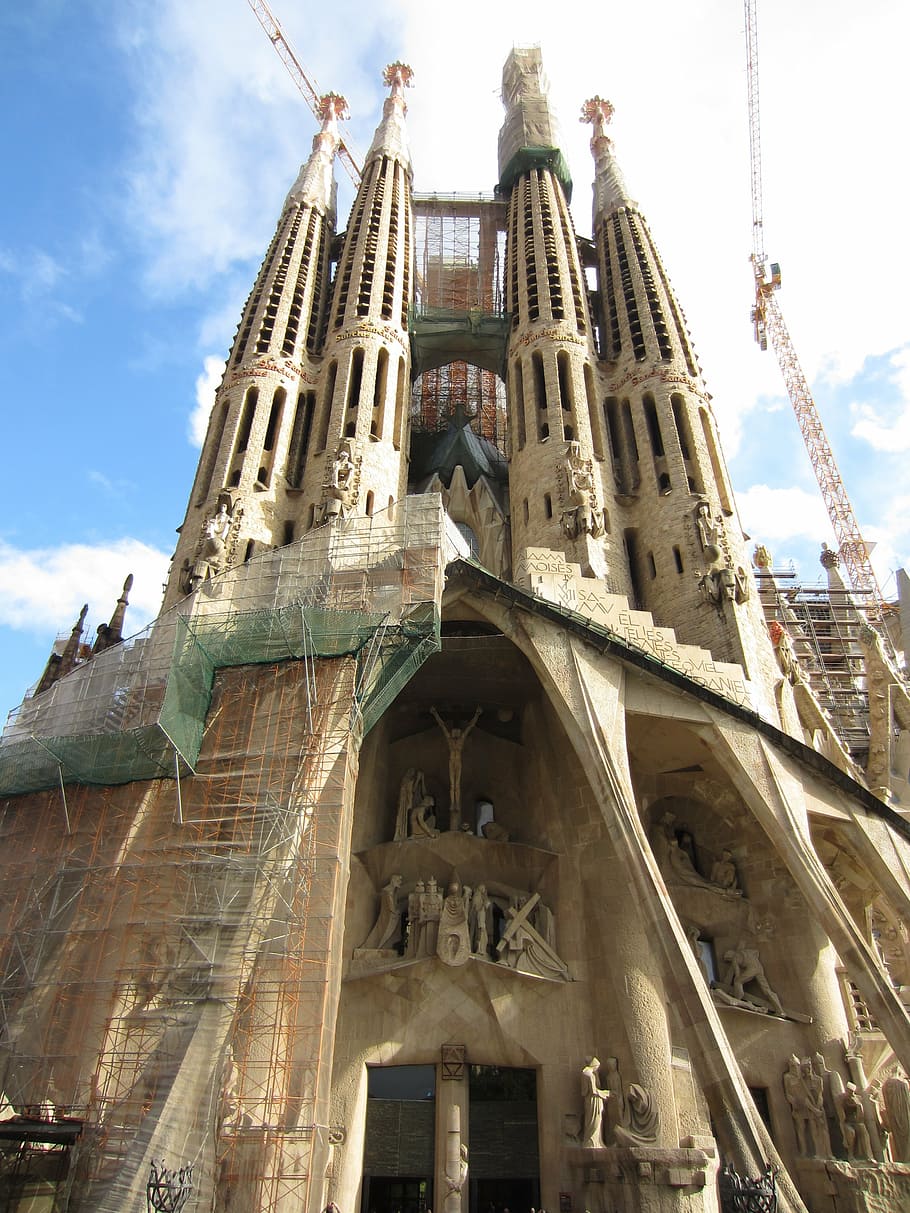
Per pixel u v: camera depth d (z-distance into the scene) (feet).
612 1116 84.02
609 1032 89.51
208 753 89.76
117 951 79.41
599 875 97.91
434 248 217.36
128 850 85.56
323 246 187.32
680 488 141.49
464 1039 90.22
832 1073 89.76
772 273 351.87
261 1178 65.46
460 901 95.61
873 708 156.46
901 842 99.86
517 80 233.35
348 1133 85.05
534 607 102.17
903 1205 81.10
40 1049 75.15
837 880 111.75
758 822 106.01
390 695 93.35
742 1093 72.84
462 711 117.91
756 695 113.60
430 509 104.06
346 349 156.97
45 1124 65.67
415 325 180.96
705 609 125.90
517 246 189.98
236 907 76.48
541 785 109.29
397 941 96.73
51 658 149.07
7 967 82.02
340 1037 89.71
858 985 85.05
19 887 87.92
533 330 168.35
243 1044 72.79
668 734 104.53
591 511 136.15
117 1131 66.23
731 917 102.68
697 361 162.81
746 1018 94.32
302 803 81.20
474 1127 88.74
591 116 229.45
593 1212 79.87
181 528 139.33
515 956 94.27
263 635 93.04
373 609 95.35
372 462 143.43
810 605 247.29
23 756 96.17
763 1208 65.87
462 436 178.70
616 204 194.80
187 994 73.92
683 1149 78.59
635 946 92.53
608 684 99.66
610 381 166.50
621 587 134.51
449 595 102.73
